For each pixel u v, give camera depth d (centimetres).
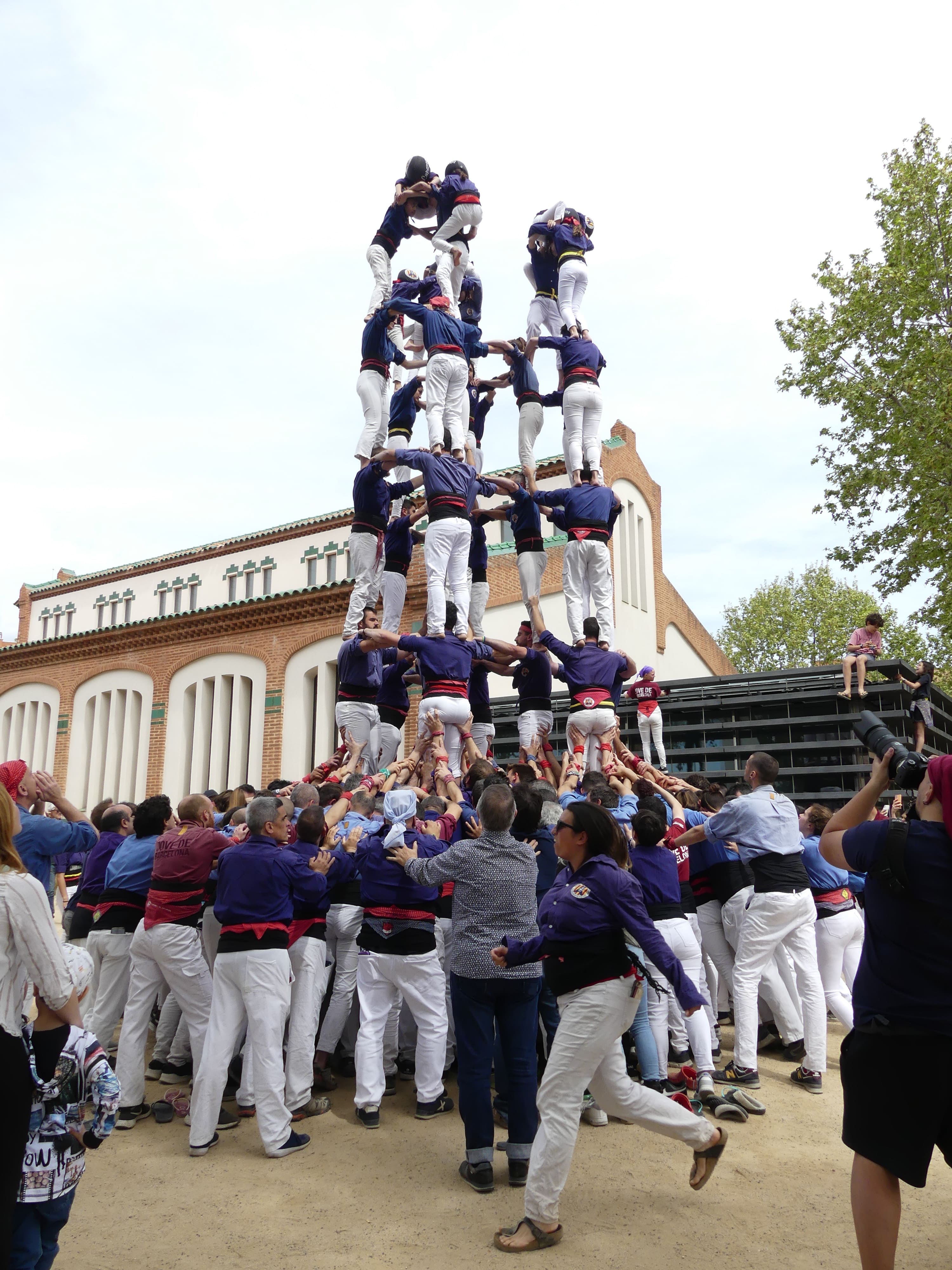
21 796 517
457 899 460
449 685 784
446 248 885
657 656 2145
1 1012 264
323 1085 611
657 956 368
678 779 760
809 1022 601
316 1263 365
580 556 912
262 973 491
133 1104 542
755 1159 480
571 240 982
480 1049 447
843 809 323
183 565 2698
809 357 1734
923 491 1569
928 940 284
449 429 855
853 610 3497
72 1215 412
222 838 555
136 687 2150
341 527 2334
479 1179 438
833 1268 363
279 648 1883
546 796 598
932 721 1238
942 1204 432
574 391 945
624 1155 486
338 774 908
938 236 1638
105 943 584
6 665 2458
